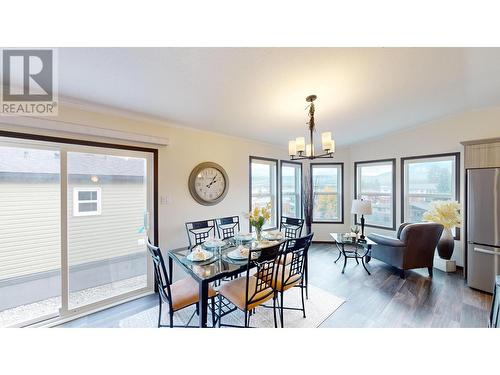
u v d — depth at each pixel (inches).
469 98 110.0
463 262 121.7
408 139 158.2
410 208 160.1
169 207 110.5
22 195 75.1
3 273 73.2
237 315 87.7
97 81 67.3
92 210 89.4
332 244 190.9
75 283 85.7
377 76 78.7
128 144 96.6
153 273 105.2
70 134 81.5
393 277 121.5
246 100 87.3
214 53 56.5
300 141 87.4
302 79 74.7
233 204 142.4
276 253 73.9
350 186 194.7
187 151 118.1
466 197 112.0
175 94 78.8
